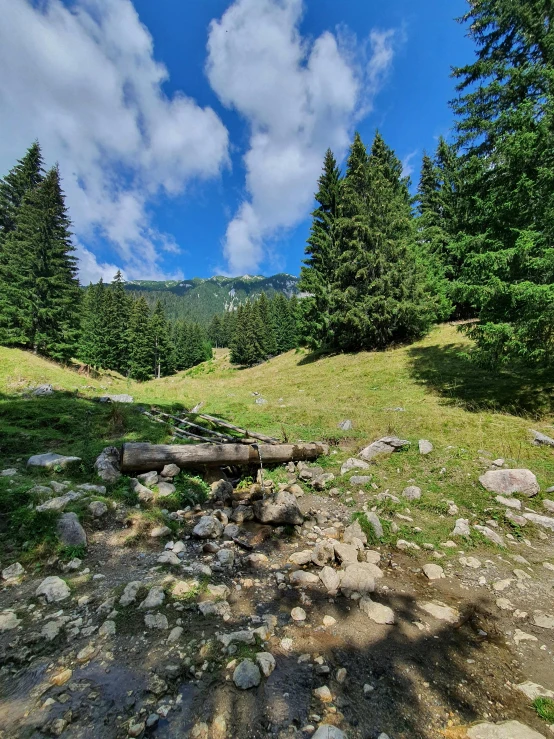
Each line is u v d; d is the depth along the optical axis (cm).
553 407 1003
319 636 306
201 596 346
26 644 273
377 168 2698
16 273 2509
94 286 7194
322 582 390
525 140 909
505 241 1042
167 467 621
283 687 250
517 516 527
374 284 2323
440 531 513
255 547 469
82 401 1139
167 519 504
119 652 271
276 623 320
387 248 2386
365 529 509
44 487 498
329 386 1825
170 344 7012
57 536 410
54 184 2844
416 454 762
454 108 1223
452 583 399
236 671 255
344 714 232
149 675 251
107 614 310
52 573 368
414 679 262
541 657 289
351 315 2377
